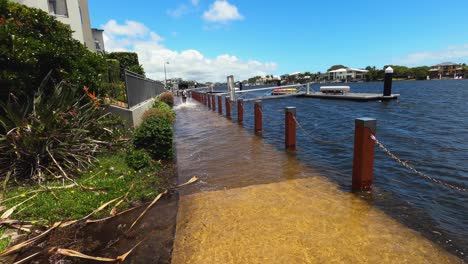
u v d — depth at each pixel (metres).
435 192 5.43
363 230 3.88
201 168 7.07
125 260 3.41
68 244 3.79
